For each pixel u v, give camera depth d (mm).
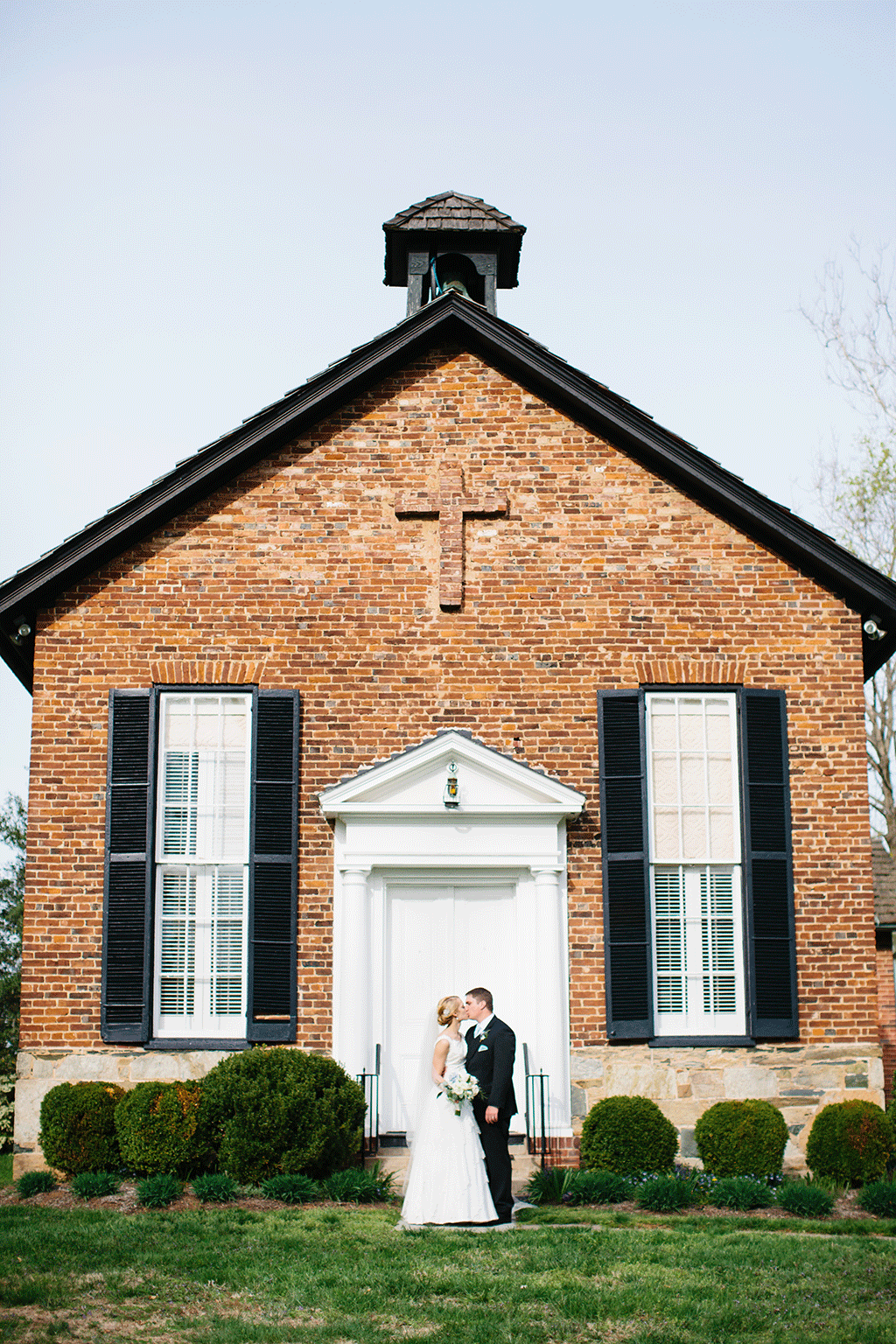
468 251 16172
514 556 14094
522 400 14383
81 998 13086
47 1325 7914
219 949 13359
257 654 13805
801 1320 8148
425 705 13781
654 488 14250
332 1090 11906
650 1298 8422
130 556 13938
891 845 29172
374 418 14297
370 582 13984
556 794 13312
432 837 13266
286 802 13469
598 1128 12500
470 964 13375
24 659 14859
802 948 13531
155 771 13516
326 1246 9578
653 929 13516
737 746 13914
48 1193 11930
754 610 14117
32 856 13352
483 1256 9344
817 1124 12789
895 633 14688
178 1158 11906
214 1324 7934
